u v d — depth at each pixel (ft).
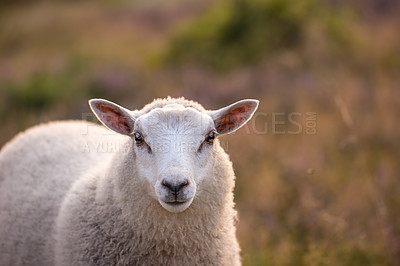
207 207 30.83
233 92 80.74
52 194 36.01
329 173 54.39
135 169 30.55
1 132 67.36
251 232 46.93
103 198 31.71
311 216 45.91
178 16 141.08
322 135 63.98
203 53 100.42
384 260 41.45
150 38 127.75
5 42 148.66
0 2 204.95
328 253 41.65
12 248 35.76
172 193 27.53
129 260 30.50
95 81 90.38
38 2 204.03
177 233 30.42
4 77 104.53
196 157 30.04
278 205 50.37
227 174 32.17
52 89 90.17
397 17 111.86
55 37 143.02
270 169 56.80
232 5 105.40
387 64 88.94
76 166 37.70
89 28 145.89
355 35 100.48
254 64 93.97
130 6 170.60
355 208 47.70
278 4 101.04
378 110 69.72
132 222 30.45
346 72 84.28
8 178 39.58
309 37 96.12
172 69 96.48
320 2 107.14
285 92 78.43
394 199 49.19
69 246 31.53
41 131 42.29
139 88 87.76
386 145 61.82
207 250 31.30
